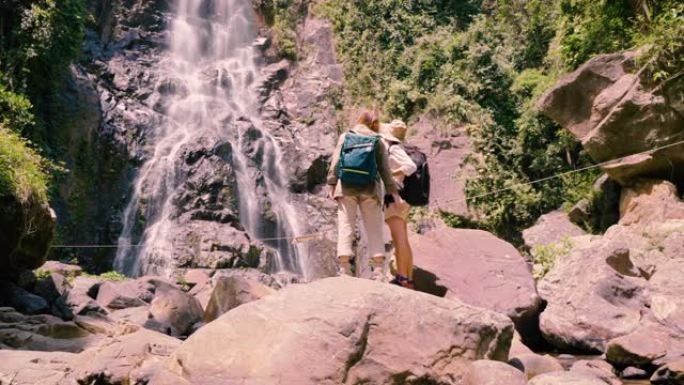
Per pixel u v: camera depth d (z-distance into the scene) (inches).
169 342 244.8
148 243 633.6
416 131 714.2
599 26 500.7
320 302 172.4
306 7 899.4
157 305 358.9
